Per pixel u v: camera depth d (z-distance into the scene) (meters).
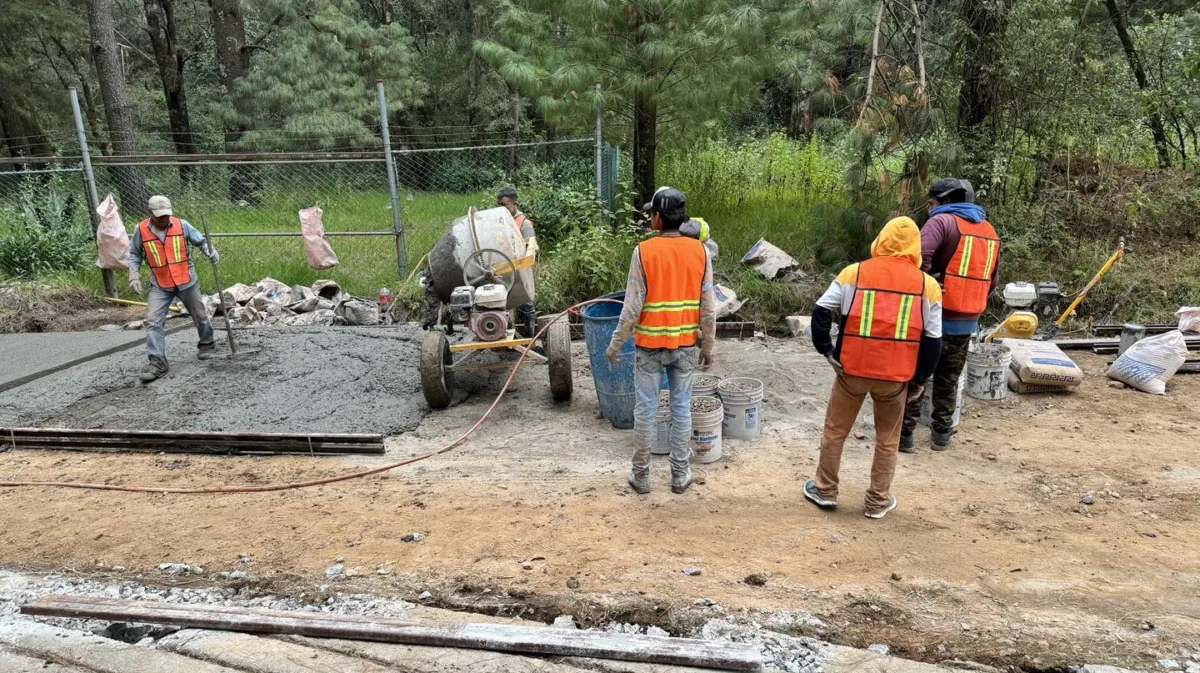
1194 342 7.42
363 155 10.12
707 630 3.37
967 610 3.49
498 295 6.15
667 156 11.76
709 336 4.61
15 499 4.95
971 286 5.05
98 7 16.28
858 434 5.76
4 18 19.45
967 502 4.62
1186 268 8.79
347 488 5.01
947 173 8.49
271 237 12.32
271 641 3.37
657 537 4.21
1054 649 3.20
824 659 3.14
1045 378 6.40
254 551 4.19
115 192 14.21
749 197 11.78
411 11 28.70
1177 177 10.01
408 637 3.31
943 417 5.36
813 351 7.93
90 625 3.54
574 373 7.43
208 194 17.81
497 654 3.25
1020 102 9.08
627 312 4.49
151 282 7.39
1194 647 3.18
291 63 19.95
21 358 7.98
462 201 15.63
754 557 3.98
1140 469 5.01
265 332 8.88
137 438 5.73
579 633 3.29
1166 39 10.22
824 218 9.40
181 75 21.48
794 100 14.45
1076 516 4.41
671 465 4.76
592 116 10.21
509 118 23.31
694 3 9.20
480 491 4.89
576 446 5.61
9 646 3.38
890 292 4.05
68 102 22.72
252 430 6.01
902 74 8.30
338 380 7.12
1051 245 9.12
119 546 4.29
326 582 3.86
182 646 3.35
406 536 4.30
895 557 3.97
